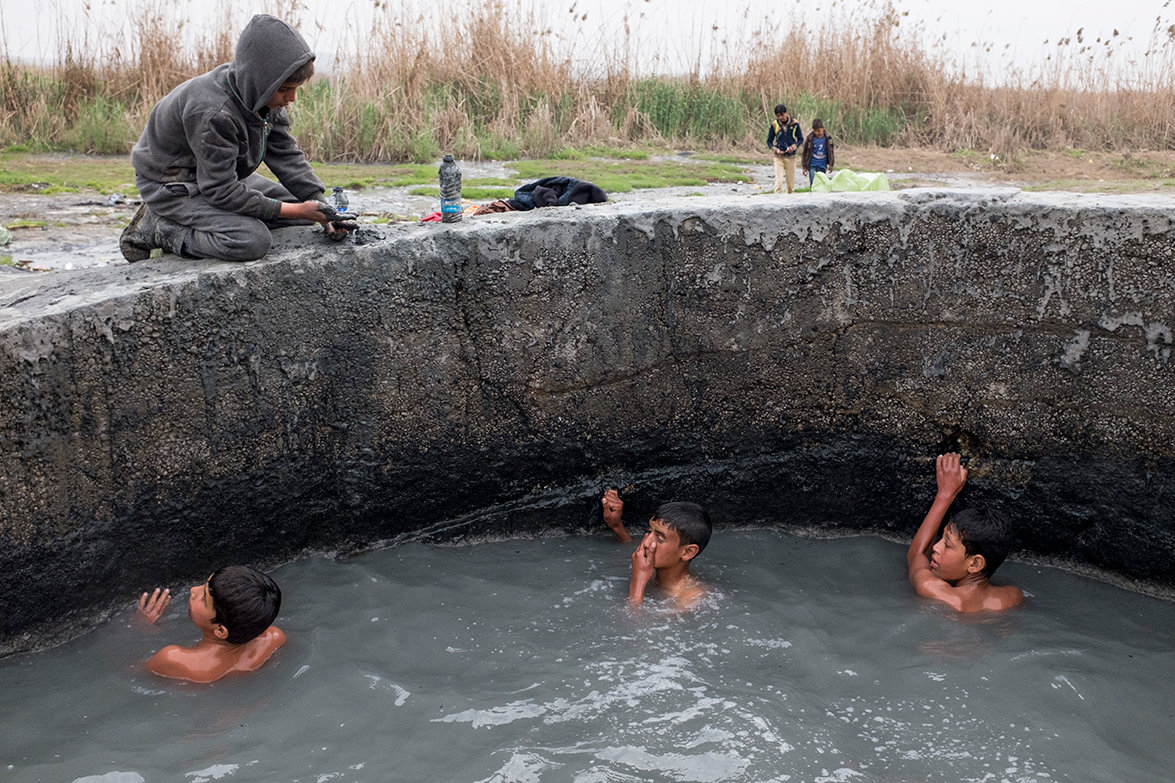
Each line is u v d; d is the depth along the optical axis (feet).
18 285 13.00
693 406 16.60
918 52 58.44
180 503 13.75
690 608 14.60
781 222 15.58
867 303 15.94
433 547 16.20
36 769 10.83
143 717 11.83
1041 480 16.02
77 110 41.57
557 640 13.71
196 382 13.35
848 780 10.88
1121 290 14.61
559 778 10.70
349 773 10.89
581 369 15.88
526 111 48.57
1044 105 55.26
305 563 15.35
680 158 46.42
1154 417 14.80
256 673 12.72
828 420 16.79
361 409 14.85
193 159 13.64
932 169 46.14
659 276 15.69
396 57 46.44
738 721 11.80
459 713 11.94
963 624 14.51
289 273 13.70
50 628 12.97
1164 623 14.74
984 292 15.46
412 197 30.76
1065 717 12.34
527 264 15.10
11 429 11.83
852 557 16.62
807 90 56.49
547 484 16.62
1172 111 53.36
